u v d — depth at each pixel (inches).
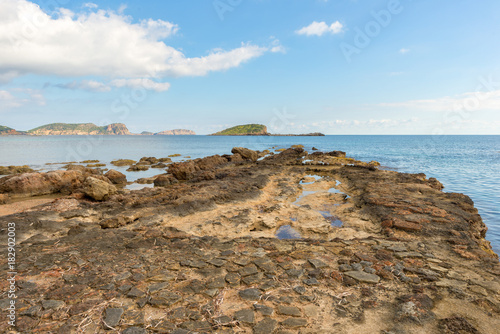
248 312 184.7
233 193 657.6
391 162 1711.4
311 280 229.6
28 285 217.9
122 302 195.5
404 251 293.6
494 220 561.6
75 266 256.2
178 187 745.0
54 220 451.8
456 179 1074.1
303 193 735.7
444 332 164.4
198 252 292.5
